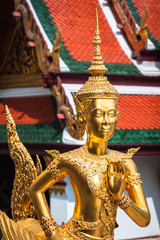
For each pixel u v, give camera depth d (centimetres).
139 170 1377
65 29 1541
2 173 2133
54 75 1334
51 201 1319
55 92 1338
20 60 1684
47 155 1319
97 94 556
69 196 1266
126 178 583
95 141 571
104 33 1620
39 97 1598
